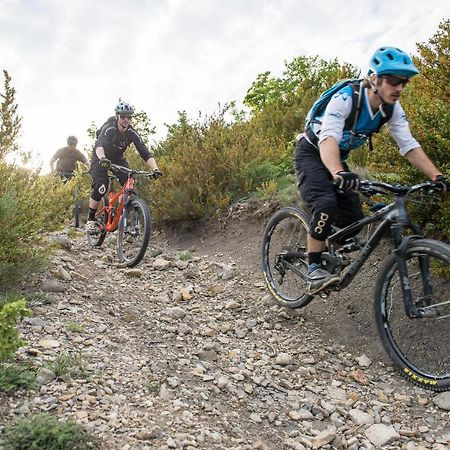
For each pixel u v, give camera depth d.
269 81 12.23
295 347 4.14
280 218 4.92
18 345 2.73
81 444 2.38
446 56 4.35
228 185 7.38
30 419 2.48
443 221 4.23
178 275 5.75
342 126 3.49
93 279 5.14
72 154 11.26
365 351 4.09
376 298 3.72
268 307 4.81
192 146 7.69
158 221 7.59
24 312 2.75
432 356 3.81
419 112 4.43
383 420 3.23
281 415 3.17
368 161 5.30
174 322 4.34
